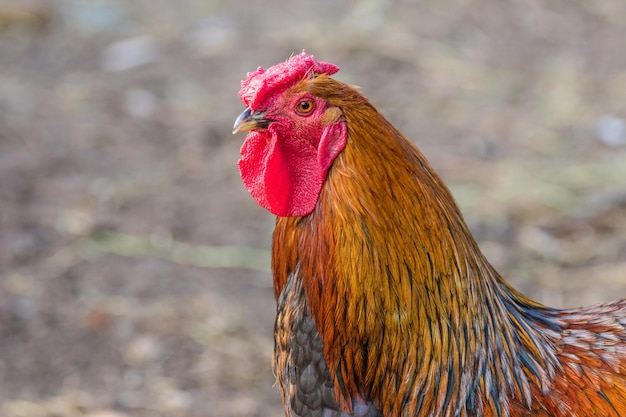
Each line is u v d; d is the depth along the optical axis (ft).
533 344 26.99
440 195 25.45
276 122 25.64
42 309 49.29
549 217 56.39
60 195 59.82
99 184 61.21
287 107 25.54
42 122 69.15
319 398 27.48
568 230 55.16
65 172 62.64
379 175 24.70
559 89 73.26
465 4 90.12
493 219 56.24
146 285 51.57
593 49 80.64
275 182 26.03
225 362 45.91
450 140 66.03
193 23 86.58
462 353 25.90
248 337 47.62
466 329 25.81
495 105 71.10
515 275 51.11
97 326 48.14
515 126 67.92
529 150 64.59
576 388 26.55
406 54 79.00
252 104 25.72
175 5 90.99
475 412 26.20
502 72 76.38
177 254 54.34
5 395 43.37
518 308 28.17
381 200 24.72
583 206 57.31
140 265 53.26
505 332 26.61
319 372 27.22
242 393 43.93
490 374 26.21
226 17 87.71
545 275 51.11
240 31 84.38
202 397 43.65
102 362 45.85
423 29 84.33
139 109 71.36
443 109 70.38
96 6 89.61
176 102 72.49
